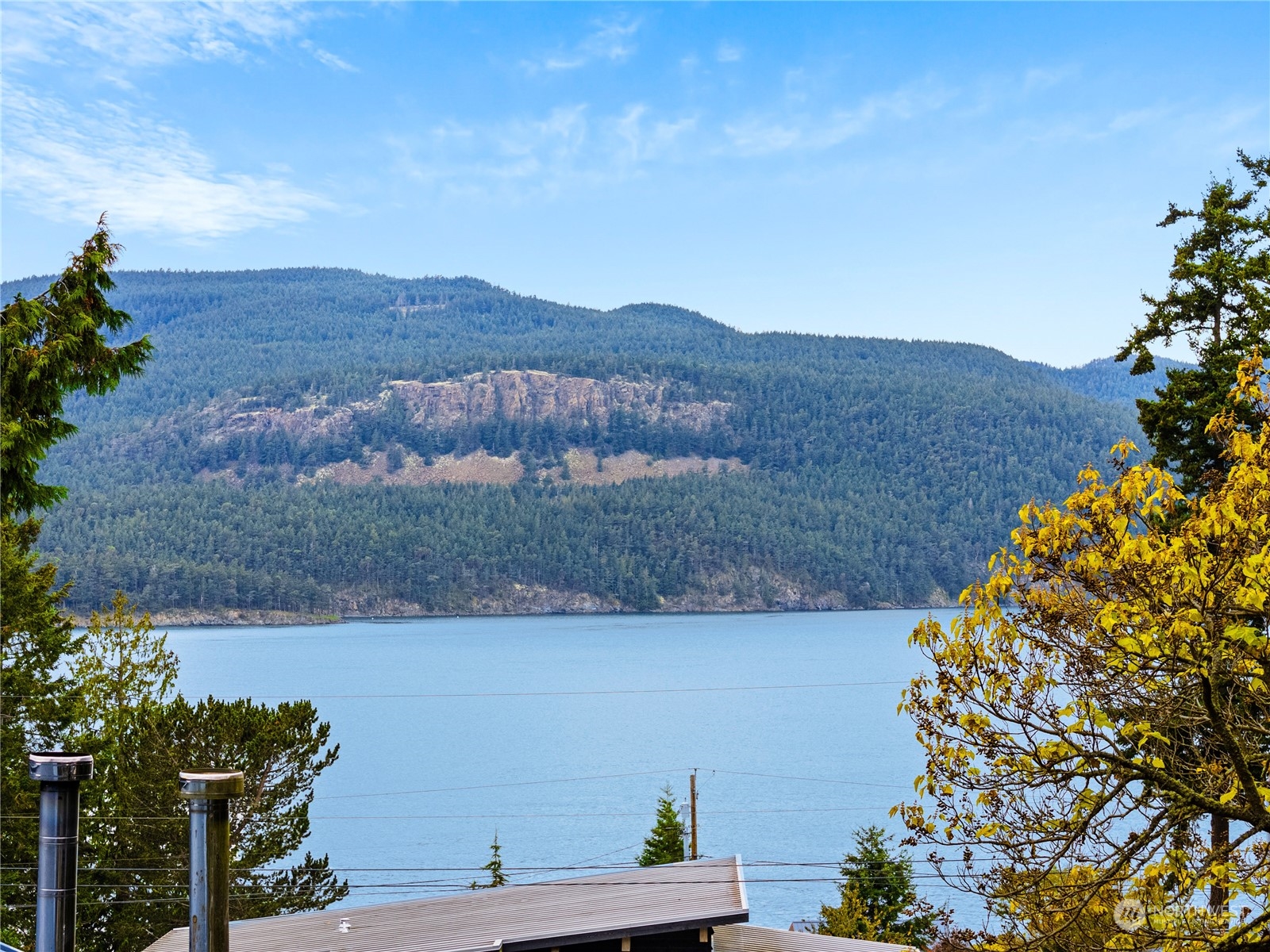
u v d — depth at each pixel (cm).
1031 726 705
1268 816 688
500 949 1576
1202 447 2014
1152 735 698
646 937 1697
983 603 707
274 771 2358
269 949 1611
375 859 8619
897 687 15075
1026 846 711
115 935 2244
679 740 13975
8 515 1641
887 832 5453
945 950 801
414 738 14812
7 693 2139
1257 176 2169
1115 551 684
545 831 9425
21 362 1602
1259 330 1956
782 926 6247
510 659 19750
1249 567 644
